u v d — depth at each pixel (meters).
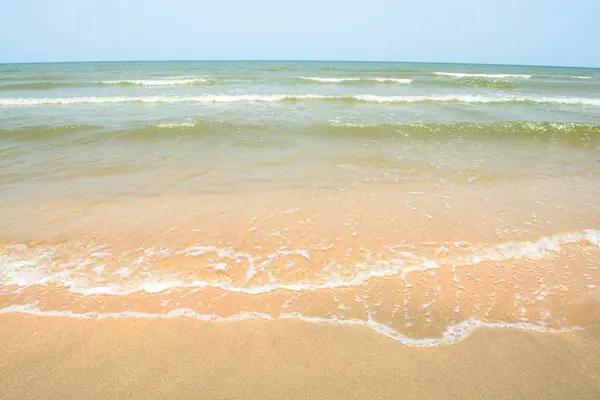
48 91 16.69
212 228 4.20
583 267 3.45
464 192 5.41
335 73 30.97
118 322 2.67
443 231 4.16
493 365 2.35
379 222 4.39
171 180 5.83
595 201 5.05
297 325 2.67
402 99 14.15
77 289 3.04
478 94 17.05
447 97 14.83
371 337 2.57
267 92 16.70
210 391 2.15
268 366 2.33
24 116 10.45
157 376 2.24
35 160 6.76
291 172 6.30
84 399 2.09
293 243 3.88
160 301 2.91
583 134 9.01
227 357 2.39
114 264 3.43
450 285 3.16
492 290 3.09
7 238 3.87
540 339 2.55
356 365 2.35
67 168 6.34
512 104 14.13
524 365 2.35
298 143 8.21
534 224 4.33
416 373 2.29
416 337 2.57
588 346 2.50
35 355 2.37
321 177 6.05
